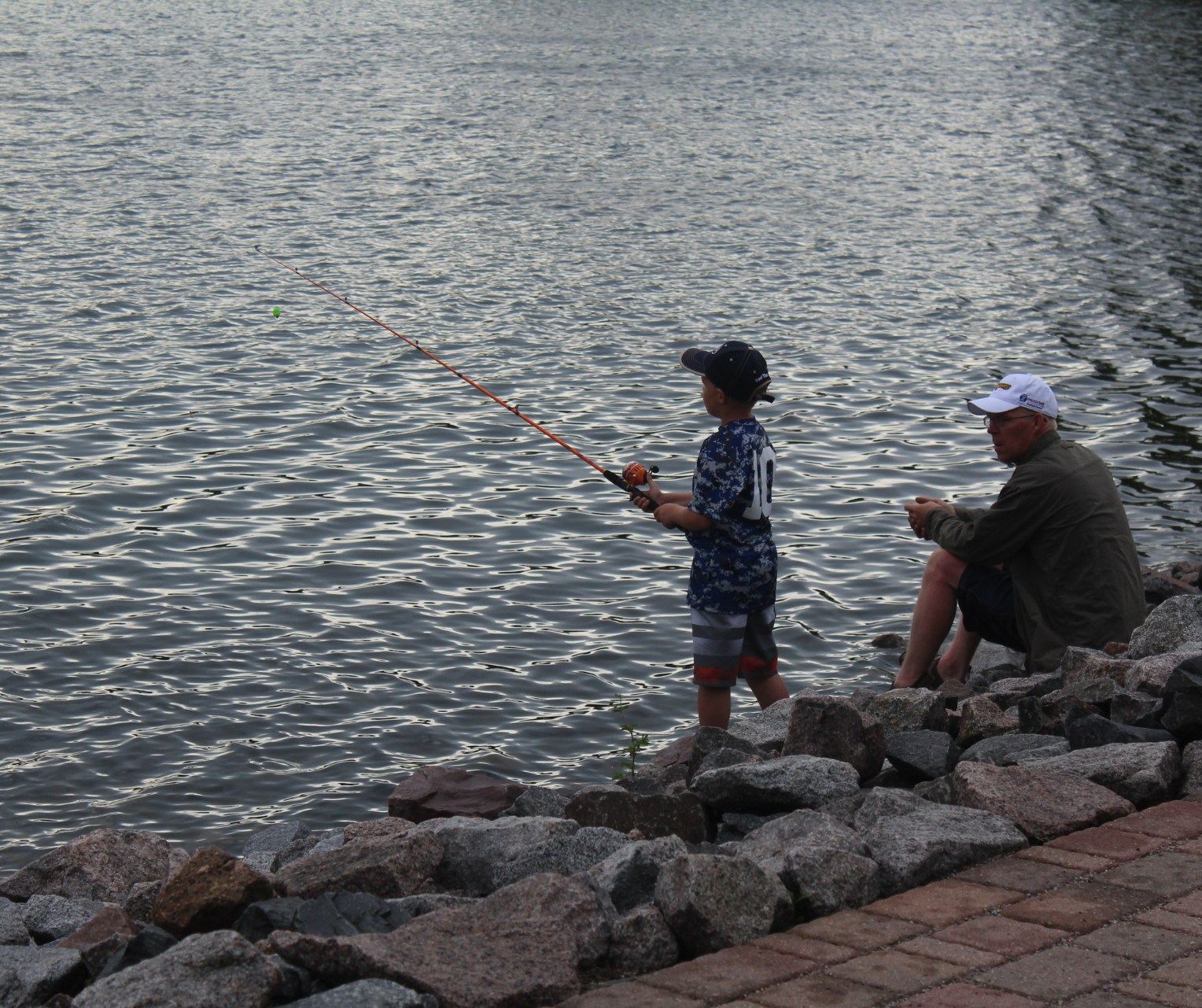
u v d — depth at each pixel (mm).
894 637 8820
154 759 7293
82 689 8039
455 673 8336
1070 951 3572
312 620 9023
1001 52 48156
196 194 24547
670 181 27156
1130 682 6031
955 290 19328
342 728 7656
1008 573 7023
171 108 34062
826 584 9773
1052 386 14820
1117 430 13289
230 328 16547
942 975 3475
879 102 37719
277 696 8000
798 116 35312
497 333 16625
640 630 8977
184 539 10375
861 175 28188
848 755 5688
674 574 9898
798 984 3463
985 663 8125
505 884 4547
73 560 9906
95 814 6789
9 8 56438
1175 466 12266
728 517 6188
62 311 17016
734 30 54281
